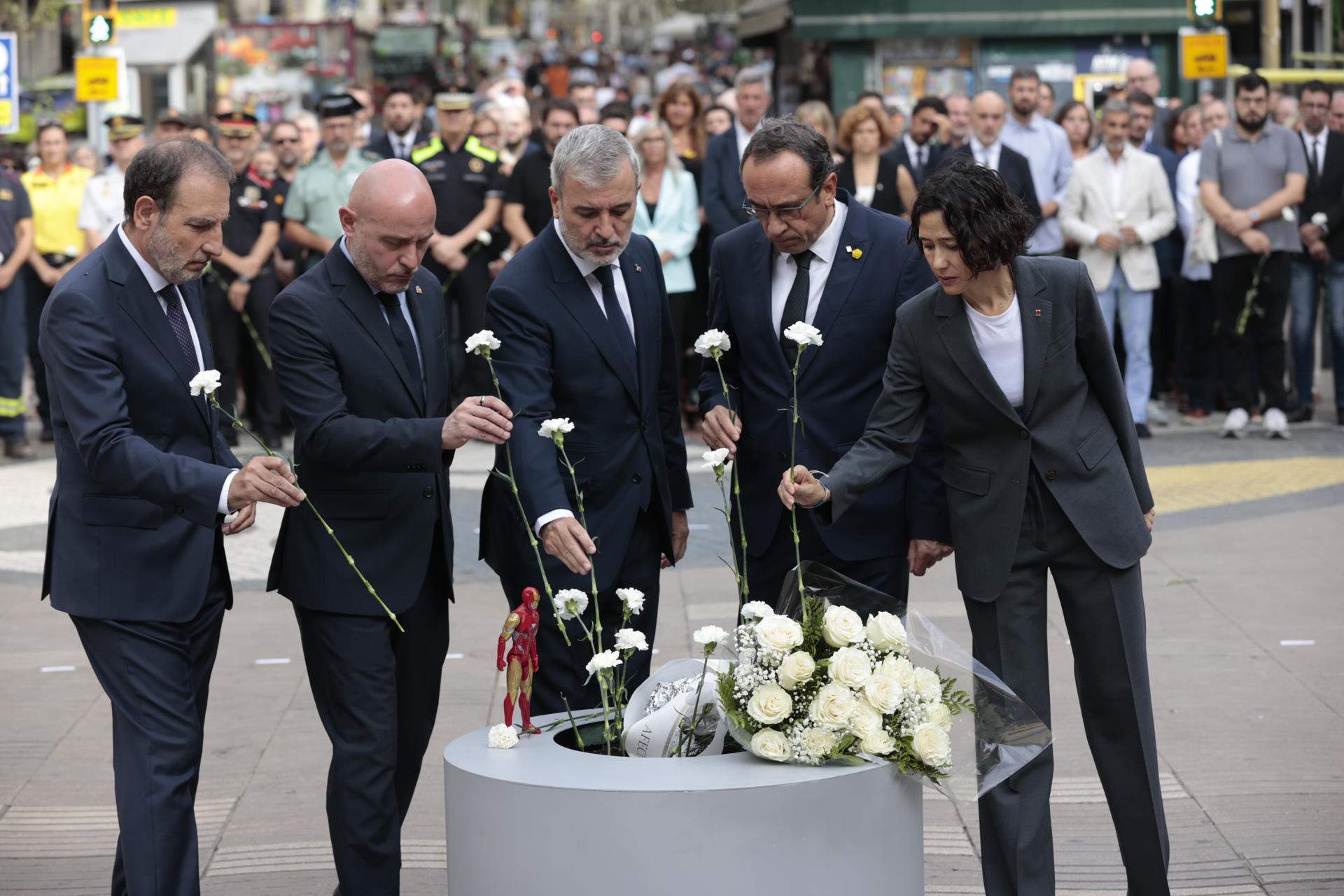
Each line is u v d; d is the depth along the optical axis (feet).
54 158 40.09
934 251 12.45
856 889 10.59
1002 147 36.32
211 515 12.23
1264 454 34.78
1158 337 41.39
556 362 14.67
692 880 10.08
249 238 38.17
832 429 14.90
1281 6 59.88
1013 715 11.89
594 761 10.72
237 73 93.30
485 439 12.95
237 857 15.51
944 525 14.29
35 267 39.17
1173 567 25.61
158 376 12.93
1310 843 15.10
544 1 225.35
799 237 14.40
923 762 10.86
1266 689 19.69
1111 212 36.63
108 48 44.93
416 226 13.25
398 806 14.58
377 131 49.37
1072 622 13.34
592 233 14.05
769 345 14.99
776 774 10.41
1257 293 36.47
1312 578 24.71
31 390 49.98
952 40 59.98
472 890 10.62
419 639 14.26
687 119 40.14
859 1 58.90
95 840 16.06
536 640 13.32
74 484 12.98
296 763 18.12
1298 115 42.75
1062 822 15.93
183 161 12.61
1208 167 36.65
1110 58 59.57
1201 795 16.37
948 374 13.08
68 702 20.51
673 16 201.87
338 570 13.65
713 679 11.66
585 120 46.96
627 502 14.89
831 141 38.73
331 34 93.81
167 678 12.98
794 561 15.19
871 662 11.26
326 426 13.32
